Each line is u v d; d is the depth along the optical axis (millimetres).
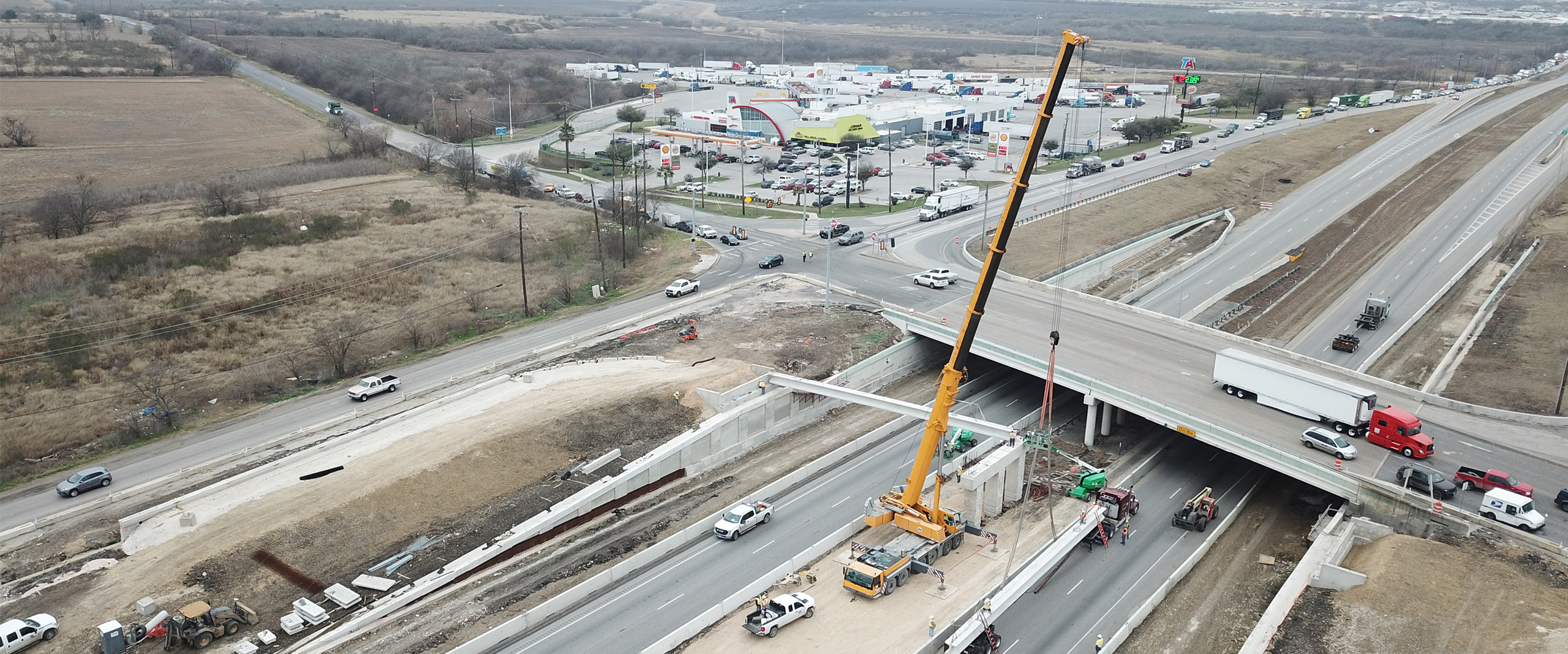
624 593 69938
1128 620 66750
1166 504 82250
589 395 94375
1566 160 198375
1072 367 96250
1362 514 74000
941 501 82188
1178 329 108938
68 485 79938
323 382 104375
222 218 160625
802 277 134750
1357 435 82000
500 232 160250
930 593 68500
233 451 87750
